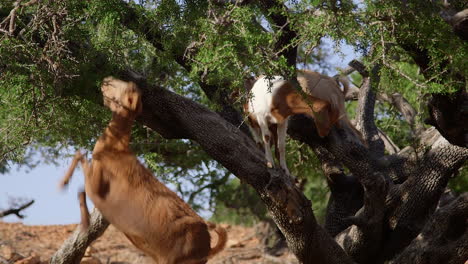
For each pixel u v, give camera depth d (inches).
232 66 435.5
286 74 424.2
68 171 340.8
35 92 459.5
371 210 573.3
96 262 772.0
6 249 835.4
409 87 753.0
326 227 692.7
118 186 336.5
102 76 444.8
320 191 971.3
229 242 986.1
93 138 521.3
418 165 609.0
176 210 344.8
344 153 589.6
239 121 579.5
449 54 402.9
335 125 590.6
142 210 338.0
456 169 596.7
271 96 467.8
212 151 488.7
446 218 551.2
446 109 438.3
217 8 453.7
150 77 489.7
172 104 484.7
